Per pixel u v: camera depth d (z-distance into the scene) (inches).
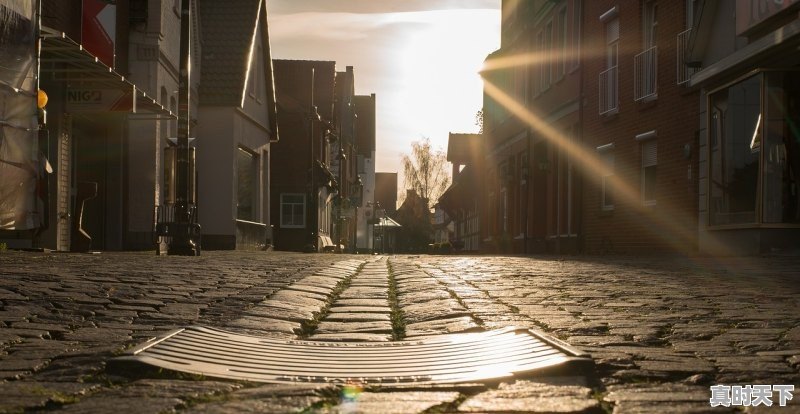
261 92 1470.2
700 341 221.8
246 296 337.7
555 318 270.7
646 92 895.1
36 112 642.8
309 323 270.8
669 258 751.7
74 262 543.2
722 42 750.5
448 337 231.3
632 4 935.7
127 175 955.3
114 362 176.1
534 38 1387.8
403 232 3316.9
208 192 1257.4
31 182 638.5
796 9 624.4
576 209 1127.0
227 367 182.2
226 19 1318.9
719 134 741.9
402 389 161.6
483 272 516.7
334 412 141.2
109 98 777.6
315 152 1961.1
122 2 943.7
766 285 402.0
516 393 156.4
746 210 695.7
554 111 1238.9
